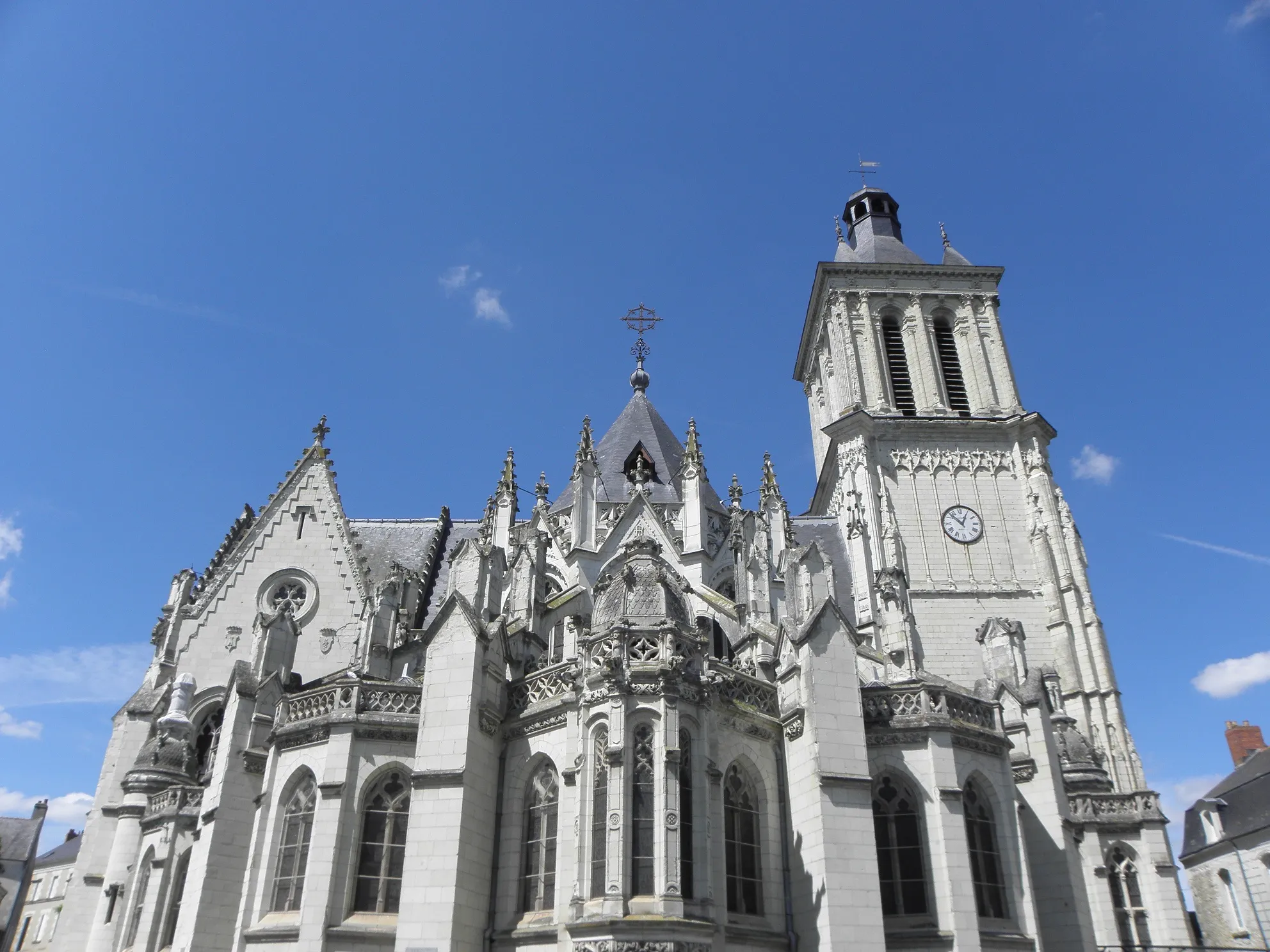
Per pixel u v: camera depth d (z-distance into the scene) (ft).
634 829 79.25
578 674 90.99
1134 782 161.89
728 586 153.17
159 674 145.89
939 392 218.59
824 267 233.96
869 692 100.32
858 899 83.66
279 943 89.25
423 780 89.92
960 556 193.26
